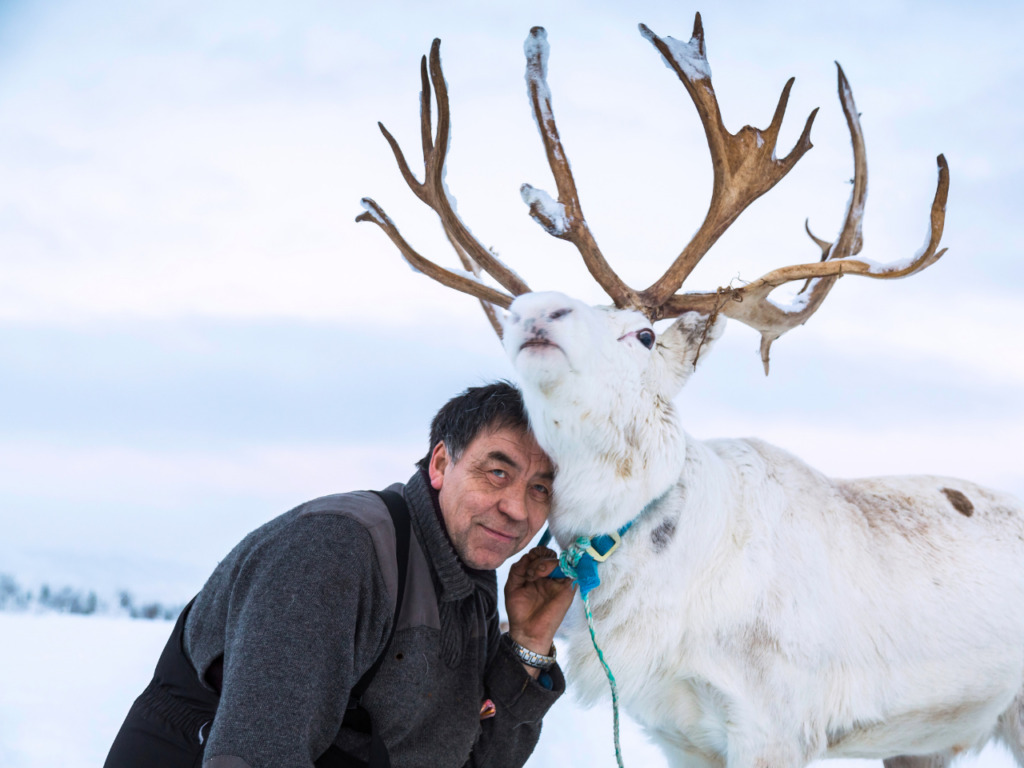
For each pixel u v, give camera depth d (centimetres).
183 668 176
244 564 165
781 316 271
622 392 210
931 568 271
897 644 255
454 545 186
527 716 199
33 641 570
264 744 142
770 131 255
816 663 236
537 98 246
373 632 167
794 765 231
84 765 315
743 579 230
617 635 224
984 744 297
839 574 252
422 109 253
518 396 195
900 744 277
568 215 240
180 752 171
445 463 192
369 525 169
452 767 186
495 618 203
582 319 196
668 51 254
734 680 226
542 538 228
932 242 248
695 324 235
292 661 150
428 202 251
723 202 249
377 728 172
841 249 289
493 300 250
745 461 257
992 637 271
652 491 218
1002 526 296
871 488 292
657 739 258
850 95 291
